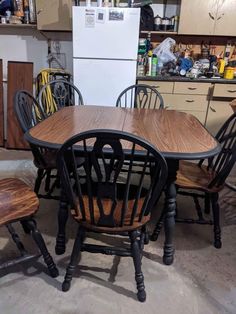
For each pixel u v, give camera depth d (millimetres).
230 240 1787
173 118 1880
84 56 2848
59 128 1522
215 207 1640
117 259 1588
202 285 1428
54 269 1428
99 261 1567
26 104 1983
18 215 1232
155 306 1300
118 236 1785
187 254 1647
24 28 3447
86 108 2115
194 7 3061
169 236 1502
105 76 2914
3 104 3348
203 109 3215
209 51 3521
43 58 3582
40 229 1838
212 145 1339
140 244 1456
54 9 3068
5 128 3424
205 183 1627
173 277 1473
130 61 2854
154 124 1694
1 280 1414
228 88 3082
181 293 1376
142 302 1315
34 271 1478
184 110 3230
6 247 1651
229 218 2033
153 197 1202
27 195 1380
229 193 2395
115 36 2766
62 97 2732
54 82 2453
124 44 2791
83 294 1351
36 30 3451
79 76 2920
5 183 1480
